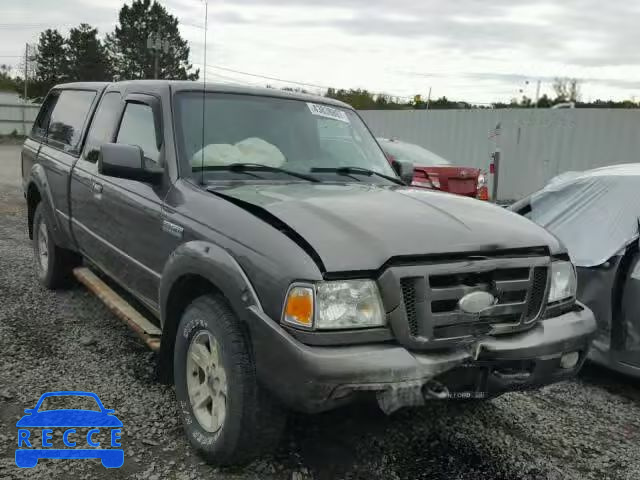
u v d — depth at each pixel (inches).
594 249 172.2
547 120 550.9
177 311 128.2
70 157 195.6
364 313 99.2
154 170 138.6
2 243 296.5
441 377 102.7
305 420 136.0
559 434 139.3
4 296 213.9
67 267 214.7
